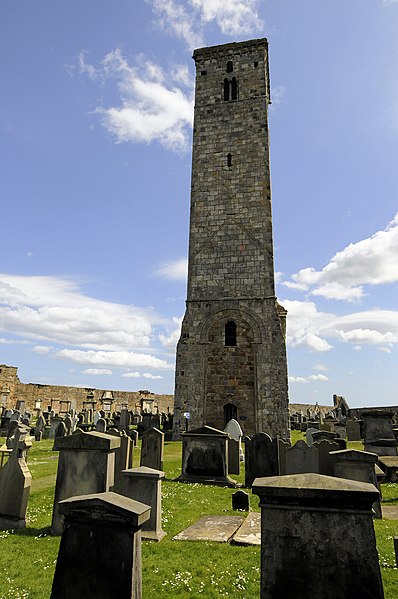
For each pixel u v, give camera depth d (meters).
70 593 4.48
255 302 22.73
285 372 21.25
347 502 3.98
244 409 21.23
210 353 22.39
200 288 23.62
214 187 25.31
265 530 4.11
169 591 5.07
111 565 4.43
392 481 12.50
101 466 7.15
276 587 3.94
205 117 27.00
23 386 37.28
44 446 19.56
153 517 7.14
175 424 21.59
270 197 24.50
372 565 3.82
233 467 13.68
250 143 25.75
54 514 7.16
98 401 39.53
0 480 7.79
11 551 6.24
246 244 23.84
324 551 3.93
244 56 27.80
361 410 34.41
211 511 8.83
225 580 5.34
